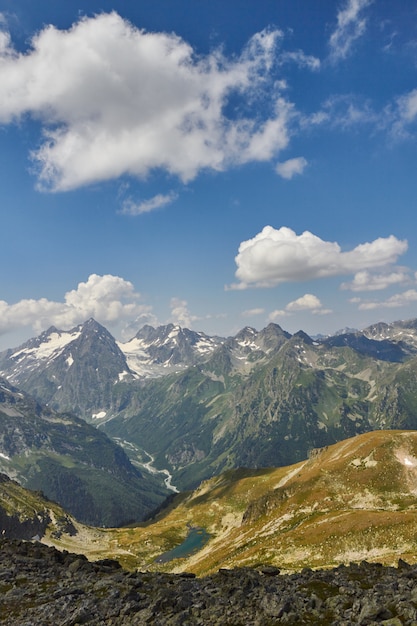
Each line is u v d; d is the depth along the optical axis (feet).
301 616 77.25
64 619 84.38
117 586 102.47
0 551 147.02
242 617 78.59
